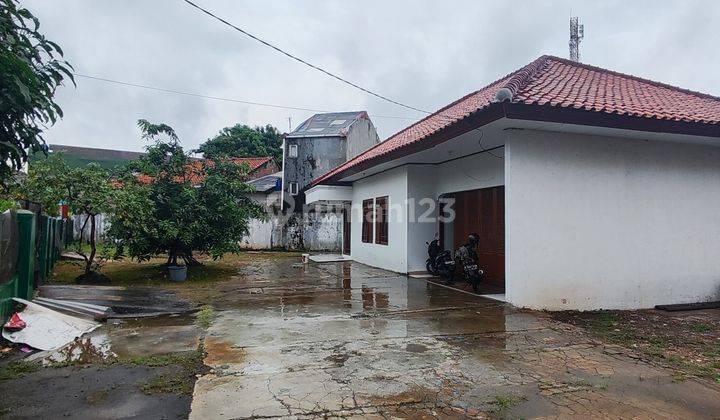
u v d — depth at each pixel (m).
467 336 5.03
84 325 5.26
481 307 6.57
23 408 3.12
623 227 7.07
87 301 6.74
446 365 4.04
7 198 8.39
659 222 7.30
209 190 10.02
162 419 2.95
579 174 6.83
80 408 3.12
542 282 6.62
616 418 3.05
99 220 17.22
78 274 10.07
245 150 29.23
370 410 3.12
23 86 3.30
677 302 7.34
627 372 3.95
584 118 6.07
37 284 7.50
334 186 14.14
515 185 6.49
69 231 15.16
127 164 9.76
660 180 7.33
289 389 3.45
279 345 4.60
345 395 3.36
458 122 6.47
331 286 8.65
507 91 5.61
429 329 5.31
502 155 7.98
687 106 7.98
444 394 3.40
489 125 6.29
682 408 3.23
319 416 3.02
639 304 7.12
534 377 3.78
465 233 9.63
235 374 3.76
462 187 9.32
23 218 5.64
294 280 9.52
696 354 4.56
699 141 7.34
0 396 3.32
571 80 8.23
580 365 4.11
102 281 9.05
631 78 9.74
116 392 3.39
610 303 6.96
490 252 8.74
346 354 4.32
